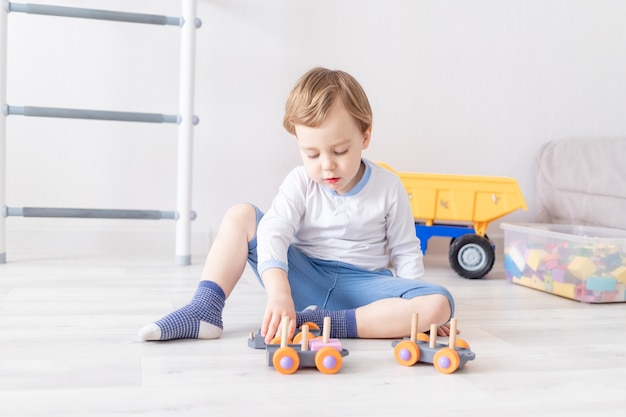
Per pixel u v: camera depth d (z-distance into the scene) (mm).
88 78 2057
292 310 1047
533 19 2346
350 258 1228
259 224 1195
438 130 2301
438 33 2273
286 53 2170
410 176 2010
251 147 2174
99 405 792
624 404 859
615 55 2432
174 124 2113
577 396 883
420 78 2271
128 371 923
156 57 2088
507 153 2363
